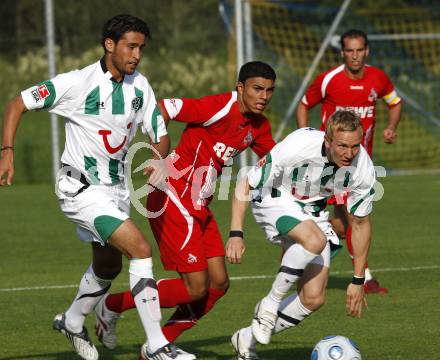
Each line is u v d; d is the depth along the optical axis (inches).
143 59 3073.3
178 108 865.5
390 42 3164.4
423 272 1310.3
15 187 2541.8
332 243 843.4
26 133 2945.4
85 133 799.1
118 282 1286.9
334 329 969.5
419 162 2854.3
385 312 1049.5
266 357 856.3
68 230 1780.3
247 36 2458.2
